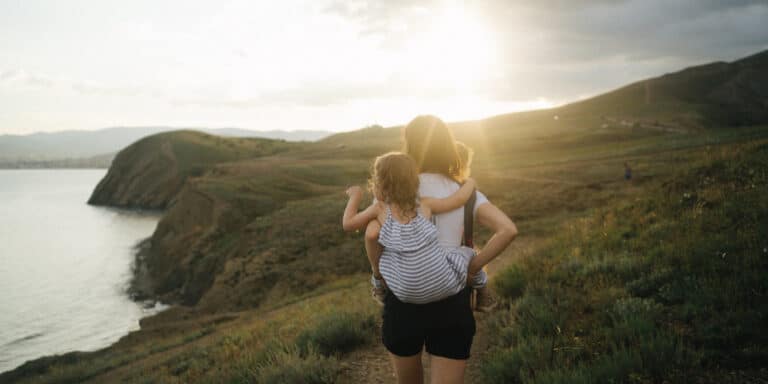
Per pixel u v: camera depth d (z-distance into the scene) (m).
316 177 67.94
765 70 186.12
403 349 2.60
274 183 59.75
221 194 51.91
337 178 68.44
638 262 6.47
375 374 5.06
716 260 5.64
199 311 27.33
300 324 9.19
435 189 2.56
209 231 45.25
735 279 4.82
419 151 2.63
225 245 40.53
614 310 4.67
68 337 27.31
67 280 43.62
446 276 2.33
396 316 2.56
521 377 3.72
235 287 28.73
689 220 8.55
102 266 50.00
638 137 93.19
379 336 6.37
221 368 6.96
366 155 105.50
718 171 12.88
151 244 58.84
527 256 10.34
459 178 2.68
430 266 2.31
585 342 4.17
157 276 44.22
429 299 2.38
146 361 13.53
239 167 76.25
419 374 2.73
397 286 2.38
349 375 5.11
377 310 7.59
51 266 50.12
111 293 38.91
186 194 58.97
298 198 54.22
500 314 5.89
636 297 5.18
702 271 5.39
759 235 6.08
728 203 8.79
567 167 45.66
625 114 151.38
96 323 30.12
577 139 93.62
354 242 30.23
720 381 3.21
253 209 48.09
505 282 7.14
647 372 3.33
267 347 6.82
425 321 2.47
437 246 2.39
